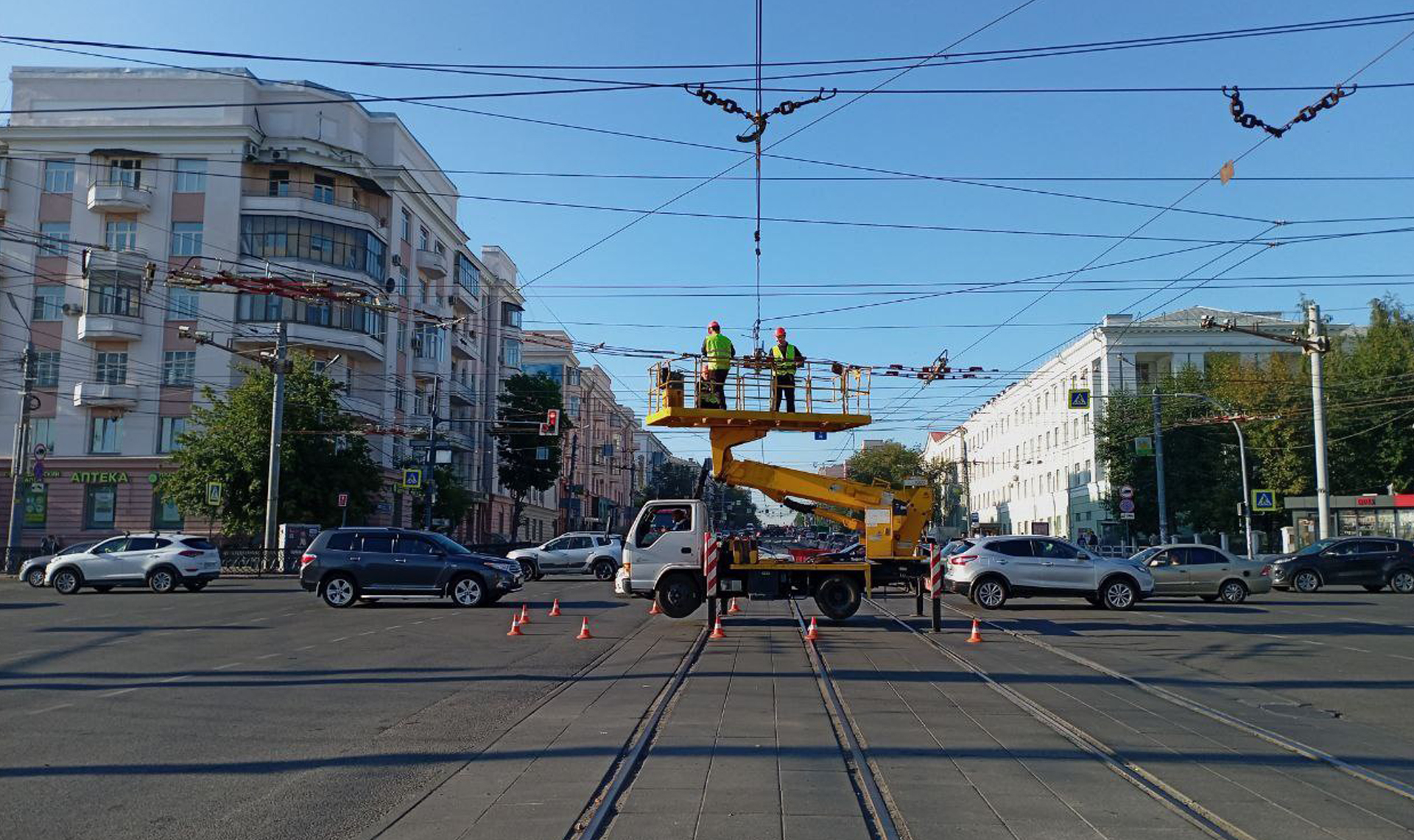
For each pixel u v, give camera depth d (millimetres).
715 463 18281
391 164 49031
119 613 21156
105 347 45188
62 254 42781
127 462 44938
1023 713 9953
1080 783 7113
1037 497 67812
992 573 23172
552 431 39156
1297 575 29562
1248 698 11109
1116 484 48250
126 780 7258
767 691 11180
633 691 11266
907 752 8086
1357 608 23516
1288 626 19203
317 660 13820
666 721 9344
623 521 108875
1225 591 25422
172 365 45125
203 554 28375
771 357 18109
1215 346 51781
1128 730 9133
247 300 44062
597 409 96625
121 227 44594
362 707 10266
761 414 17828
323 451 41594
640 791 6789
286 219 43844
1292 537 38188
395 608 22766
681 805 6461
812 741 8414
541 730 9000
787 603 25672
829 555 19734
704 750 8070
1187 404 46594
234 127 44125
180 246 44281
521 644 15820
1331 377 45312
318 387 41500
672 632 17844
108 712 9914
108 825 6145
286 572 36188
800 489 18781
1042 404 66625
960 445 94438
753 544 19172
